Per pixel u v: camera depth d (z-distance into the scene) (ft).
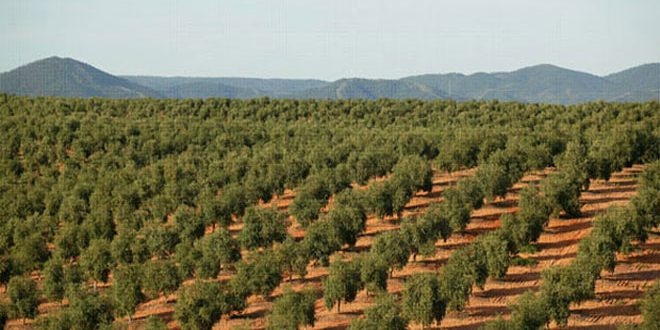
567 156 301.22
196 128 453.99
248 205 299.79
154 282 221.46
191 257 234.99
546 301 178.50
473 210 282.36
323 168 331.36
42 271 243.81
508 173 298.15
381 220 289.74
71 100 585.22
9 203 306.14
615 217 221.25
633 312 192.13
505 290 215.92
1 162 376.27
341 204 275.18
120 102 586.45
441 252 251.39
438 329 192.03
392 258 227.20
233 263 244.22
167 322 214.69
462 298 192.34
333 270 208.03
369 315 178.40
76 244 262.26
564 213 272.72
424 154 362.53
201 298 199.21
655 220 220.84
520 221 236.84
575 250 238.07
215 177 330.95
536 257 238.89
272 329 183.01
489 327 169.58
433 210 249.34
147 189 326.65
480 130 378.94
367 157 331.98
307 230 249.96
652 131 350.43
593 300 201.57
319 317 206.90
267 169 342.85
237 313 214.69
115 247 245.04
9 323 221.05
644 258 226.17
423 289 187.73
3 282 243.19
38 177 354.33
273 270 215.31
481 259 211.00
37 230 273.54
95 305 197.98
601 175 292.61
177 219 273.13
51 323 194.29
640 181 266.36
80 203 294.05
